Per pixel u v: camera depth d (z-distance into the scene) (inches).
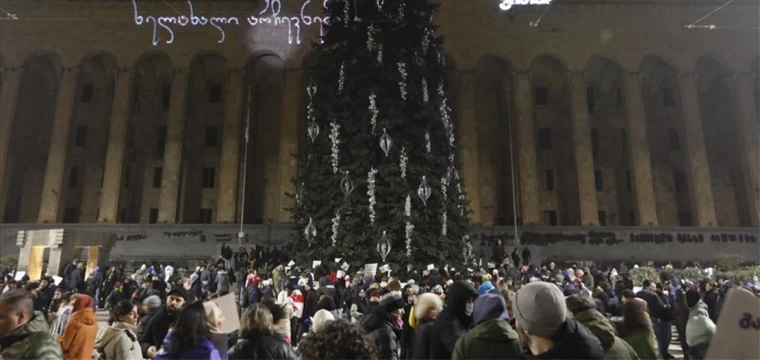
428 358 208.5
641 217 1644.9
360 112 828.0
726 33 1759.4
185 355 164.6
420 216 784.3
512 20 1770.4
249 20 1748.3
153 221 1764.3
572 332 130.1
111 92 1879.9
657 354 192.9
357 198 785.6
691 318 303.7
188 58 1726.1
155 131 1839.3
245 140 1753.2
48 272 943.0
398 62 842.2
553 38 1765.5
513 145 1765.5
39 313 166.4
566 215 1808.6
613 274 954.1
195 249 1566.2
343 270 732.7
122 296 617.3
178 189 1657.2
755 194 1647.4
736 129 1742.1
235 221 1637.6
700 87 1911.9
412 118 836.0
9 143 1628.9
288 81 1710.1
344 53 871.1
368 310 347.6
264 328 184.7
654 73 1884.8
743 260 1529.3
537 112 1893.5
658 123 1872.5
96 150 1819.6
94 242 1033.5
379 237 753.0
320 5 1756.9
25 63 1697.8
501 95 1884.8
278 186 1688.0
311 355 120.6
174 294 270.8
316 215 818.2
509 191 1790.1
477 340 148.6
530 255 1392.7
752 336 128.7
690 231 1611.7
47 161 1707.7
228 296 237.3
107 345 220.8
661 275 1015.6
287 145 1664.6
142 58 1731.1
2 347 150.3
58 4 1732.3
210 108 1867.6
